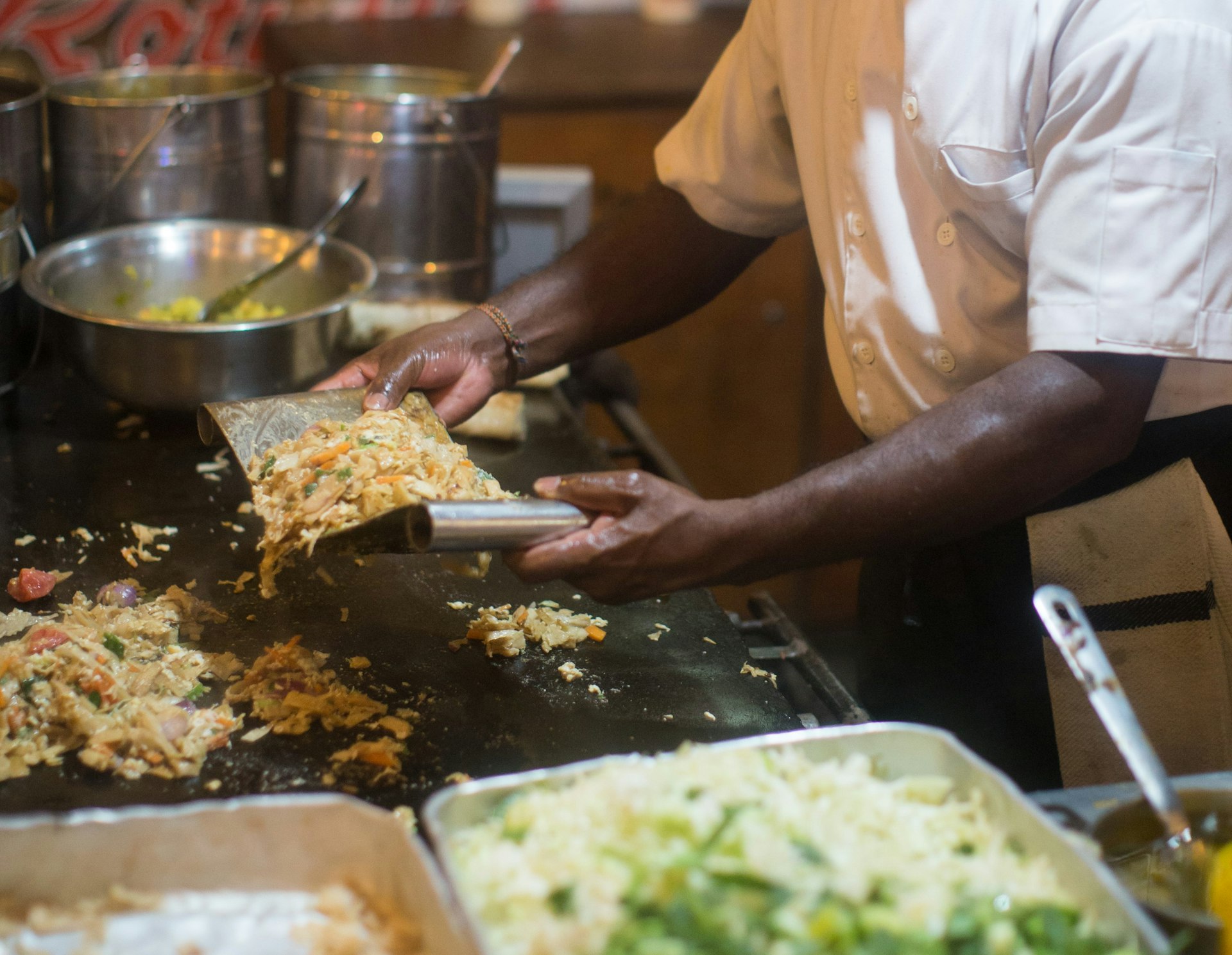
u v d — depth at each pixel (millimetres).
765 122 1278
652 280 1351
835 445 3010
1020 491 939
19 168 1594
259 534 1310
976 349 1070
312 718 996
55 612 1140
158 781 921
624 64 2703
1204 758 1136
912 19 1017
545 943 592
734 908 614
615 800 675
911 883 650
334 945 645
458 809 681
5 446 1479
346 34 2775
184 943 652
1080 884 634
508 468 1507
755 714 1039
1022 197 987
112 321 1415
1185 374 1009
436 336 1247
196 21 2711
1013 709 1239
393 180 1773
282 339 1480
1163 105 871
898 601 1338
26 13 2547
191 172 1732
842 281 1164
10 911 654
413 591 1204
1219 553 1073
